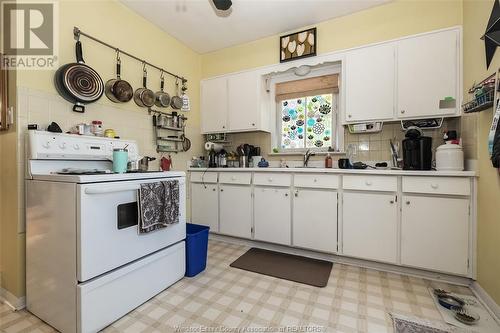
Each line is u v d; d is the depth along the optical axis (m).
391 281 1.81
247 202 2.56
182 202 1.83
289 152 2.88
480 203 1.62
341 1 2.20
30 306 1.45
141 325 1.32
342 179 2.10
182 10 2.32
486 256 1.54
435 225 1.79
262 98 2.87
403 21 2.16
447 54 1.93
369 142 2.46
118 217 1.36
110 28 2.09
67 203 1.23
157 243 1.61
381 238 1.96
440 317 1.38
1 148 1.56
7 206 1.53
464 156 1.85
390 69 2.12
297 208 2.30
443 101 1.94
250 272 1.97
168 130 2.70
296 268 2.04
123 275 1.38
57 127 1.57
